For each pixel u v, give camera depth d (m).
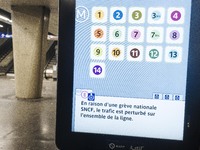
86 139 0.74
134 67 0.74
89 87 0.75
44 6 5.84
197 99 0.70
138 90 0.73
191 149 0.70
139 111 0.73
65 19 0.74
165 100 0.72
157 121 0.72
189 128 0.70
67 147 0.74
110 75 0.74
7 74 12.89
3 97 5.68
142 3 0.74
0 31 18.31
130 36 0.74
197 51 0.70
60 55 0.73
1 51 15.18
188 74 0.70
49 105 4.62
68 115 0.74
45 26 6.05
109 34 0.75
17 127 2.66
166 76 0.72
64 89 0.74
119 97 0.74
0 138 2.11
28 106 4.43
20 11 5.78
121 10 0.74
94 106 0.74
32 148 1.80
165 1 0.73
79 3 0.75
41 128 2.61
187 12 0.72
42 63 5.97
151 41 0.73
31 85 5.67
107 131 0.74
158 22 0.73
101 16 0.75
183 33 0.72
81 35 0.75
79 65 0.75
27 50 5.75
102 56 0.75
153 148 0.71
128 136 0.72
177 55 0.72
